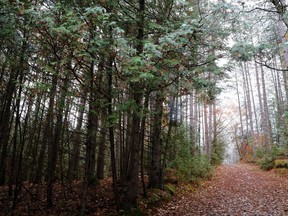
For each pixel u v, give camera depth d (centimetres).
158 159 1074
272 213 813
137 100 638
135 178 778
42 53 567
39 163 940
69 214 740
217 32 609
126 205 756
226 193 1202
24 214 741
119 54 498
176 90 697
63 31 419
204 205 955
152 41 591
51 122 838
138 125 791
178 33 459
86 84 590
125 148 1128
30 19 448
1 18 486
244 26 615
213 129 3025
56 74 521
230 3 518
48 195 815
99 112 613
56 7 459
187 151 1500
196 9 742
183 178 1343
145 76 442
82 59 492
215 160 2662
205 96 761
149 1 771
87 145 675
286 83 2253
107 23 462
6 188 1006
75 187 1067
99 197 895
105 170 1734
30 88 536
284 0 702
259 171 1981
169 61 495
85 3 534
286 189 1182
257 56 566
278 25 821
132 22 645
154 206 849
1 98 934
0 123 888
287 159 1864
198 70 587
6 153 995
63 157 1184
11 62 630
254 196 1107
